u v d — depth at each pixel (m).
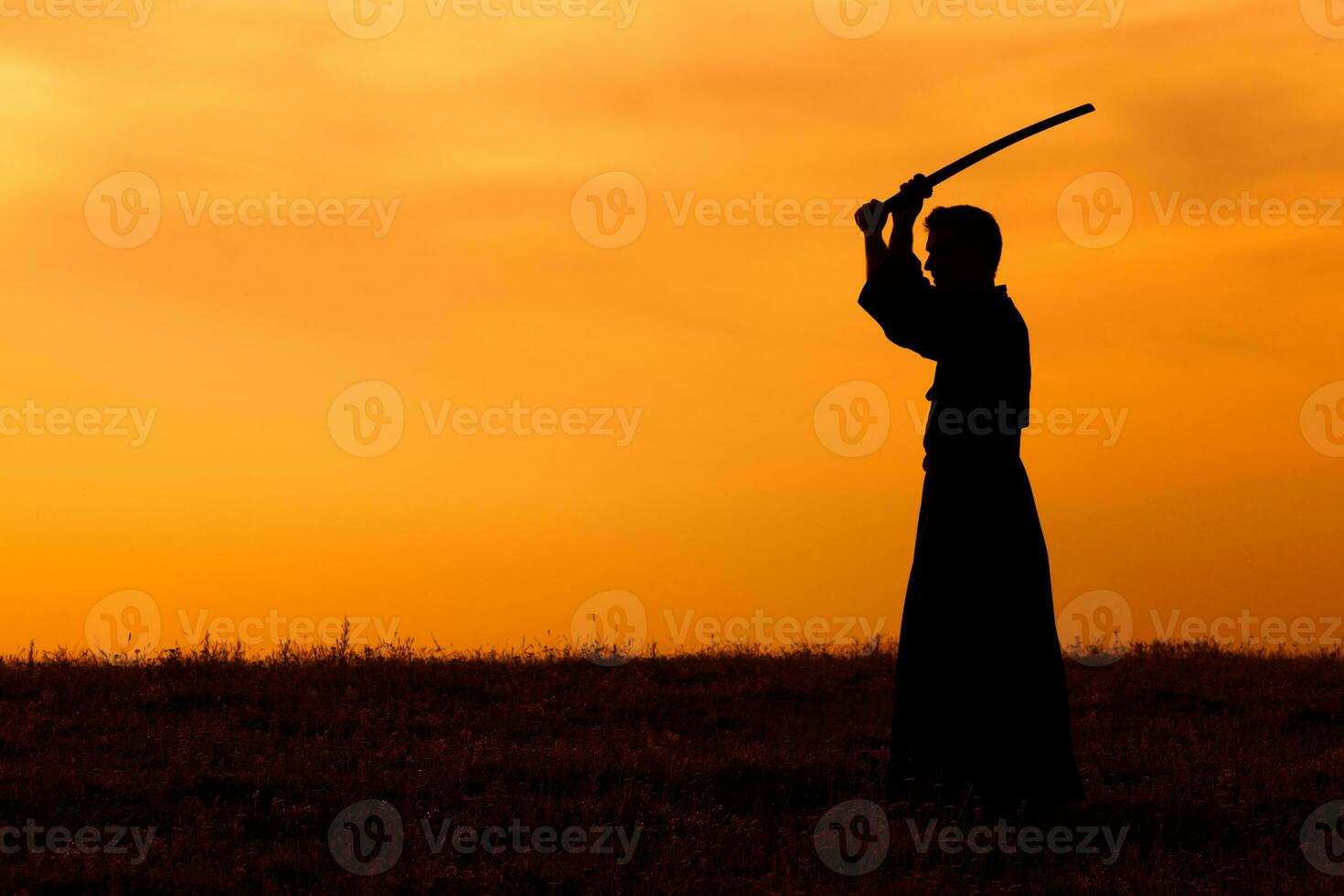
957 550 13.62
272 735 17.23
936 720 13.66
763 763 15.57
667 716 20.14
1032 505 13.81
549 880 11.84
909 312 13.44
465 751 15.96
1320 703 21.33
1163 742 17.95
